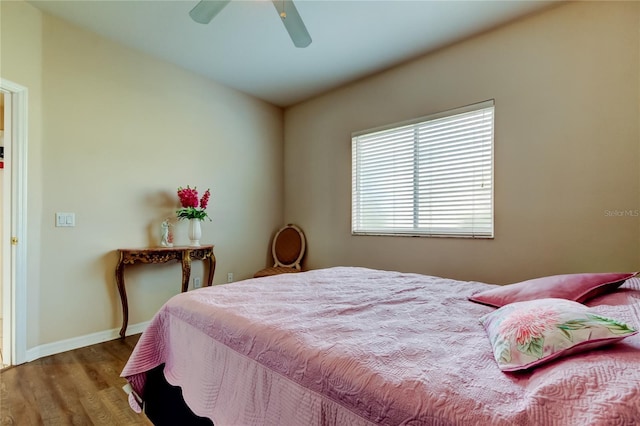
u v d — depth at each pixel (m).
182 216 2.95
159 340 1.48
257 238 3.83
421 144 2.90
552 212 2.22
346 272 2.13
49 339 2.30
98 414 1.59
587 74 2.09
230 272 3.54
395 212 3.09
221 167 3.46
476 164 2.58
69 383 1.89
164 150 2.98
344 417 0.74
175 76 3.06
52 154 2.31
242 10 2.26
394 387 0.69
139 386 1.46
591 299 1.23
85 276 2.48
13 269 2.12
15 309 2.12
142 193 2.82
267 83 3.44
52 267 2.31
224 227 3.48
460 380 0.70
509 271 2.40
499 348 0.81
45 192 2.28
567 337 0.73
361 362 0.79
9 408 1.64
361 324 1.09
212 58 2.94
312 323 1.07
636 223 1.94
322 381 0.79
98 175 2.56
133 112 2.77
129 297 2.74
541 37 2.26
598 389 0.59
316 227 3.77
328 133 3.65
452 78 2.69
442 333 1.02
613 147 2.01
